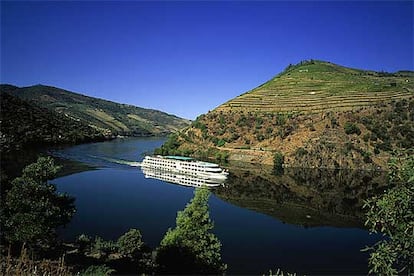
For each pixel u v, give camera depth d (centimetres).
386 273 1124
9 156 11006
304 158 13288
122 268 3216
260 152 14438
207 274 2834
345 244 5066
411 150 1176
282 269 4053
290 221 6244
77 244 3947
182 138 17350
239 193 8788
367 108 15400
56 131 17725
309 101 18212
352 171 12362
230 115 18025
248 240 5106
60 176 9419
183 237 2900
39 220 2956
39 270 1666
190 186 9269
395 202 1136
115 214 5966
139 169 11569
